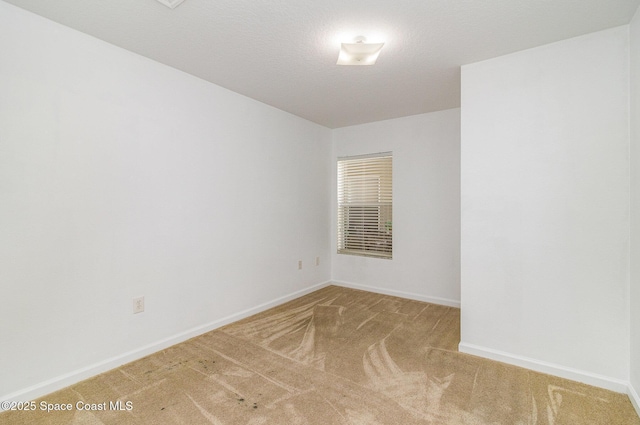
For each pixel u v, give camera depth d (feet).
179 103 8.61
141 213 7.79
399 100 10.99
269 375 6.92
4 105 5.74
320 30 6.63
